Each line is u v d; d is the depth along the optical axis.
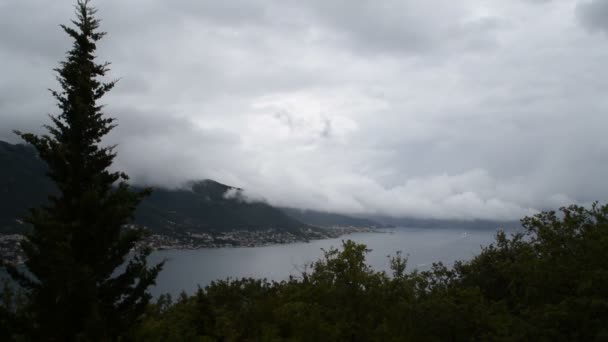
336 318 22.83
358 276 24.31
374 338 20.91
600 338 14.12
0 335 16.30
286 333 23.25
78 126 18.38
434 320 19.12
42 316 16.45
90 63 19.69
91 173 18.58
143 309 18.66
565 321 15.94
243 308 27.52
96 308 15.92
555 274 18.78
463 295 19.75
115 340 17.69
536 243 22.64
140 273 18.61
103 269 17.64
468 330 18.94
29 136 17.78
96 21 20.06
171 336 22.59
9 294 19.88
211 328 25.03
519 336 15.91
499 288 26.27
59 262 15.68
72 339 16.38
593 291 16.66
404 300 22.94
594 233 19.69
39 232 16.28
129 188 19.11
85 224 17.52
